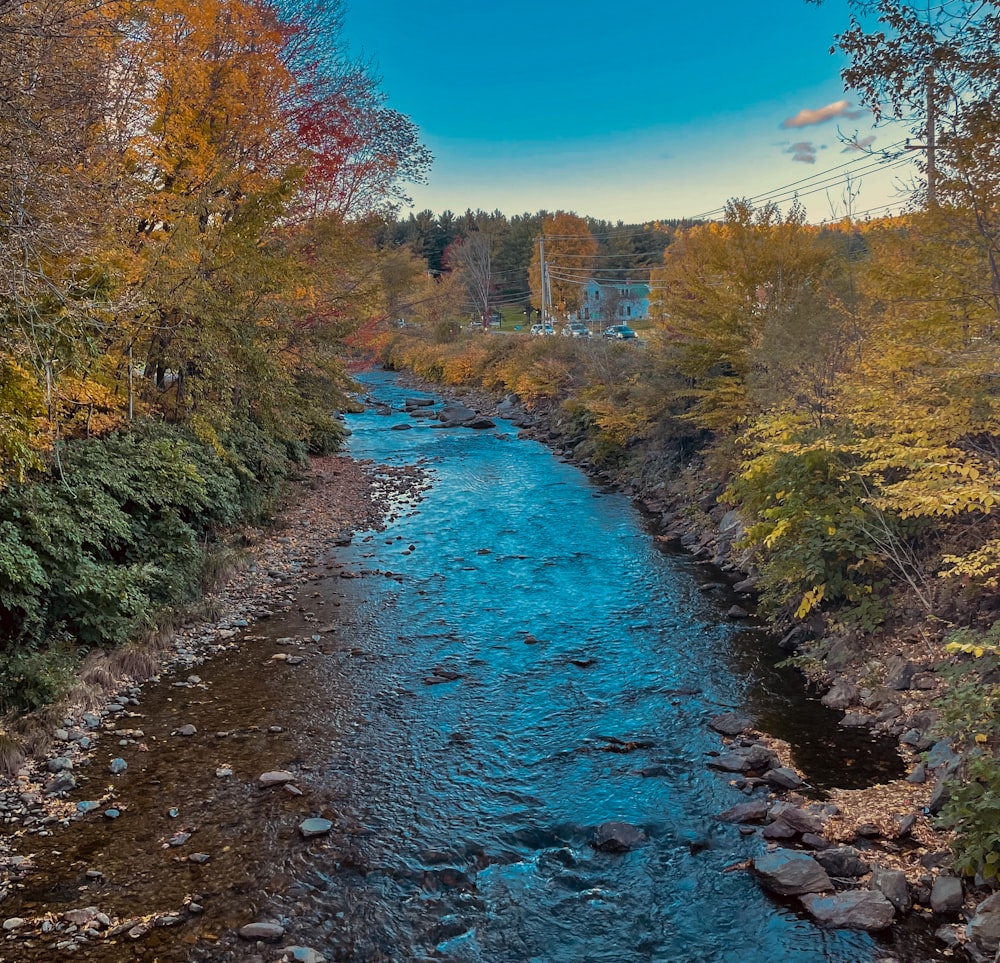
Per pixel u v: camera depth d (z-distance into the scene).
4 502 8.97
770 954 5.24
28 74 7.12
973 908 5.37
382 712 9.04
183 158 14.08
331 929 5.53
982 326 8.61
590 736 8.48
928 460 8.17
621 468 23.84
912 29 6.24
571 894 5.95
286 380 17.36
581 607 12.66
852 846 6.32
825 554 10.68
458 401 45.91
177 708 9.09
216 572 13.29
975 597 8.91
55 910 5.66
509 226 108.31
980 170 6.72
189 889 5.92
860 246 13.31
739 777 7.57
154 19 13.83
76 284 7.99
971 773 5.84
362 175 22.91
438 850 6.45
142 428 13.37
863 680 9.22
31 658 8.56
